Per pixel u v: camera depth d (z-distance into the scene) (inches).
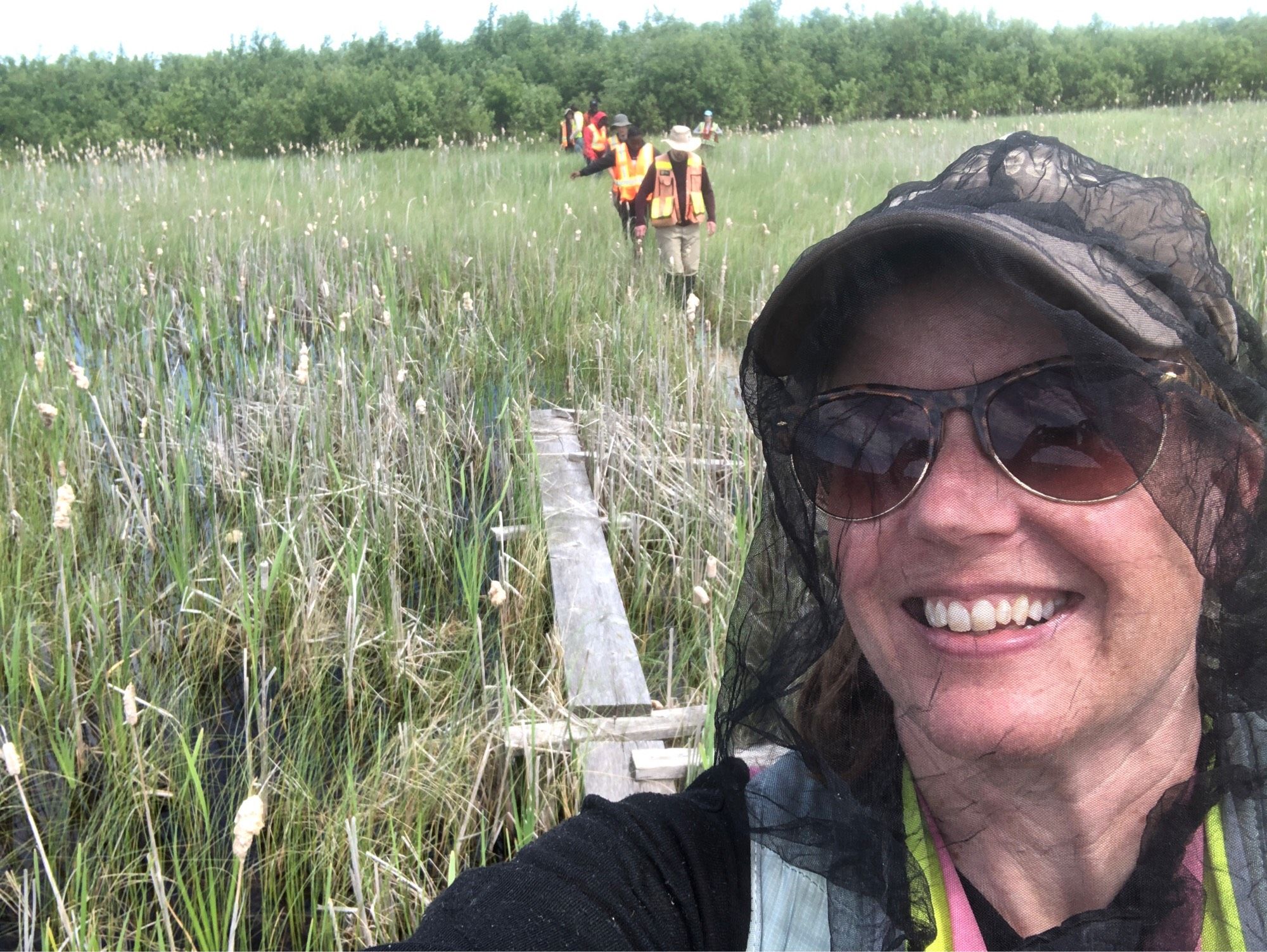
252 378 267.0
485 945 34.6
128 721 111.9
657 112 1170.0
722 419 230.4
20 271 370.6
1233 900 32.7
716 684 128.6
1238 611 32.5
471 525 210.8
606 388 246.5
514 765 134.6
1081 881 34.8
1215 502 31.5
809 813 36.3
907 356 34.2
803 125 1133.1
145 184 568.7
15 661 149.8
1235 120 799.1
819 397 35.8
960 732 33.0
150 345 293.6
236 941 113.0
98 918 115.6
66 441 220.1
